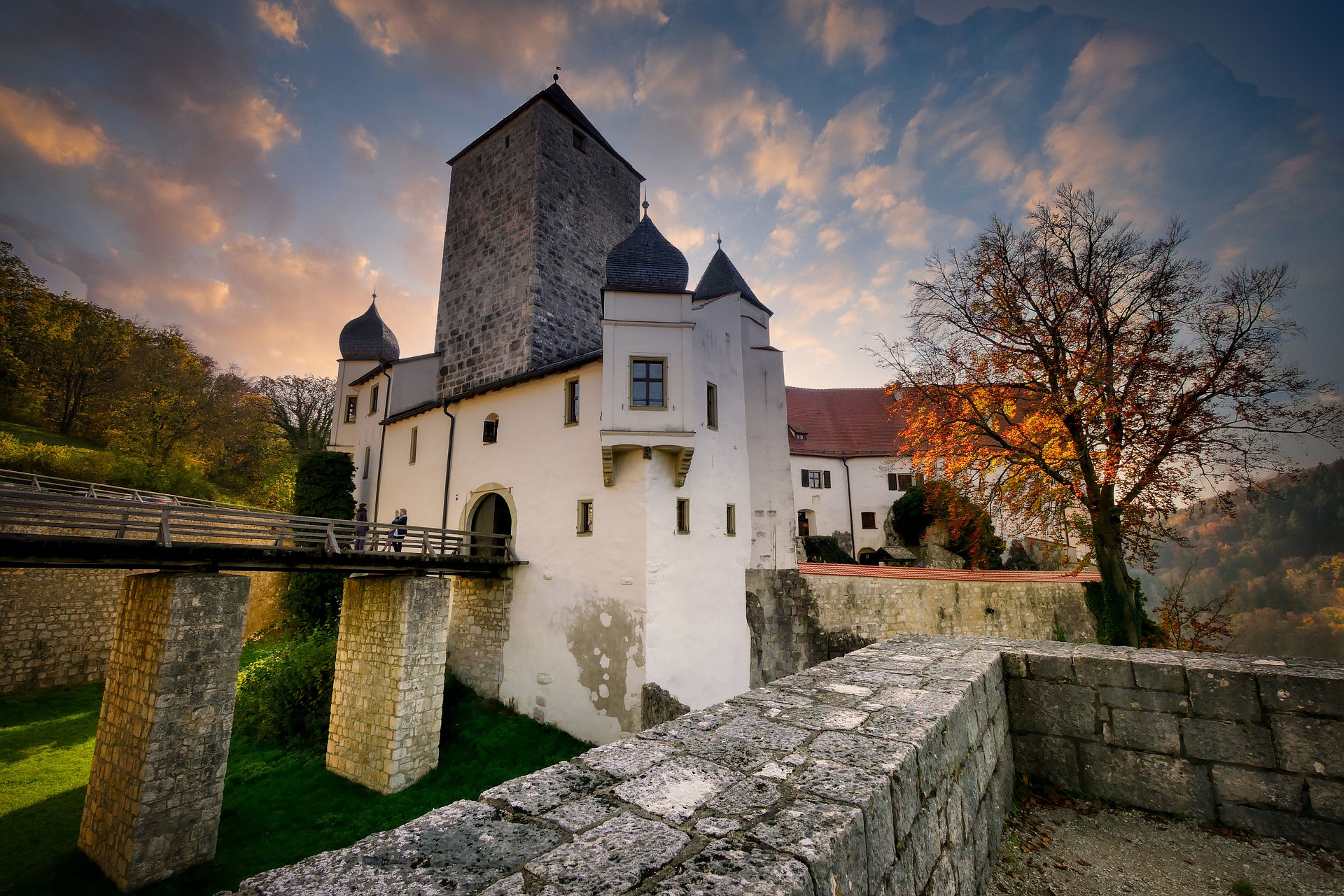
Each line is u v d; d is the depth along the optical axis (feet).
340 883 5.26
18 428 101.60
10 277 108.68
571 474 55.36
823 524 111.34
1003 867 12.48
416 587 46.42
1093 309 46.98
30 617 60.03
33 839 35.94
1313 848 12.91
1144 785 14.75
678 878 5.12
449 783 44.32
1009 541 88.74
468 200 80.69
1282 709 13.67
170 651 32.91
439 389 79.66
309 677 55.11
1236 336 42.60
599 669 50.19
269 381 152.25
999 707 15.28
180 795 32.81
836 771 7.61
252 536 39.81
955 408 52.11
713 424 57.47
